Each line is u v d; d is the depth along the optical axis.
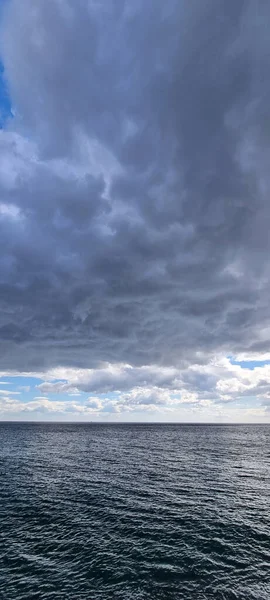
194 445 82.56
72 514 25.97
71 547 20.06
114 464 49.34
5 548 19.81
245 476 41.88
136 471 43.72
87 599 14.63
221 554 19.28
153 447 75.88
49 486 34.88
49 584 15.85
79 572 17.08
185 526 23.70
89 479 38.44
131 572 17.05
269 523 24.58
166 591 15.27
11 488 33.78
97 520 24.72
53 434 121.88
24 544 20.42
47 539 21.22
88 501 29.48
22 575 16.70
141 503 29.06
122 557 18.78
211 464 50.81
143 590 15.35
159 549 19.88
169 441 94.81
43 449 68.81
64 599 14.61
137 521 24.59
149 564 17.97
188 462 52.47
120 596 14.85
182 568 17.55
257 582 16.17
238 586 15.76
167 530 22.92
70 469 44.78
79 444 81.25
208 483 37.41
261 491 34.19
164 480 38.44
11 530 22.61
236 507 28.36
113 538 21.47
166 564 18.00
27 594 14.98
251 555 19.22
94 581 16.17
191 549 19.92
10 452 62.81
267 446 83.06
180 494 32.38
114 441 92.00
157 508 27.73
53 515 25.70
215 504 29.20
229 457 59.53
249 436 127.81
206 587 15.66
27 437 103.25
